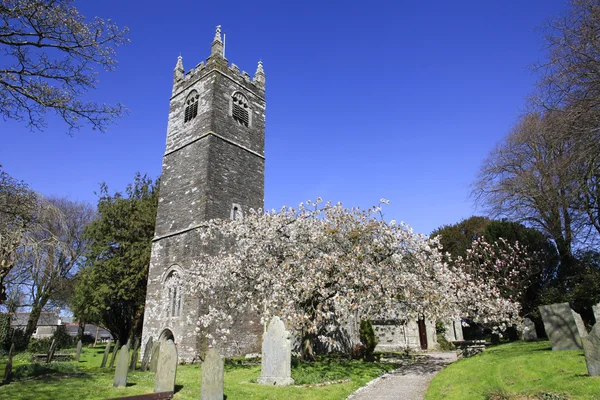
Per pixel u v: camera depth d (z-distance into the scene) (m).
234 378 12.52
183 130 25.31
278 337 11.50
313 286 12.70
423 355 21.41
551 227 21.05
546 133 14.69
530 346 14.71
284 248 14.97
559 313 12.15
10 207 12.80
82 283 26.81
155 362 14.48
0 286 13.34
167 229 22.98
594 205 15.41
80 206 33.72
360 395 10.30
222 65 25.41
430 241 14.54
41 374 12.61
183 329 19.08
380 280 12.75
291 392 10.02
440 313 14.02
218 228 18.86
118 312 30.23
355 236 14.00
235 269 15.52
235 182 23.56
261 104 27.86
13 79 9.90
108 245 27.84
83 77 10.75
